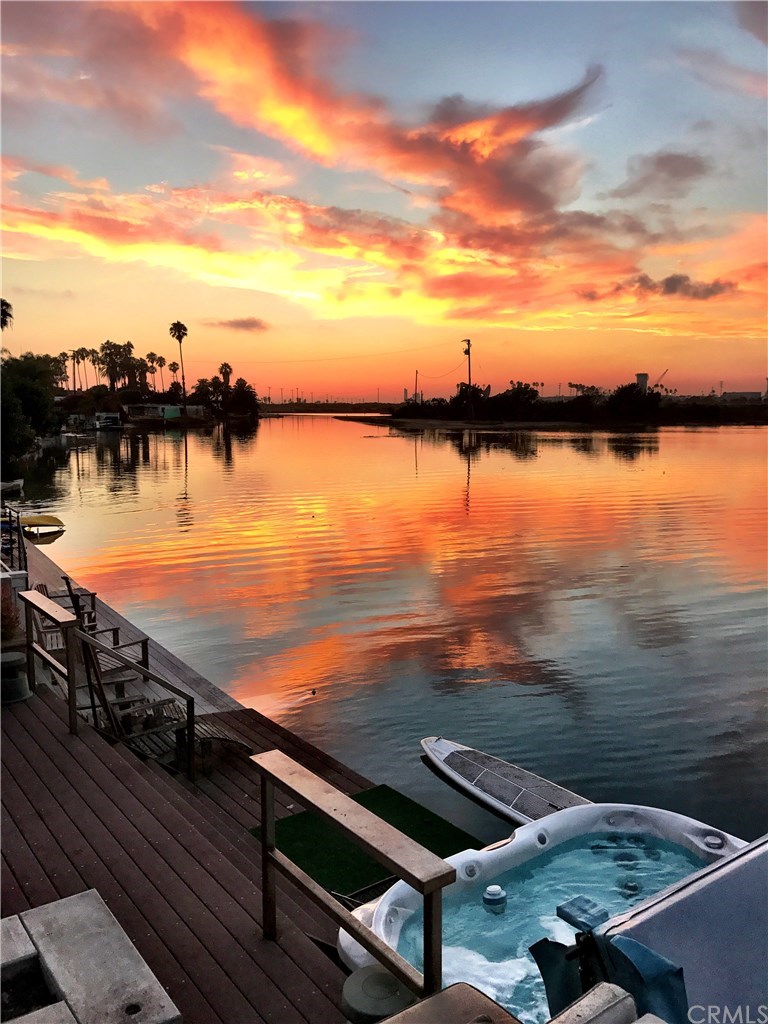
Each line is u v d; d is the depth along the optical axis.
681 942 2.41
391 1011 2.21
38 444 63.28
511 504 31.55
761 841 2.81
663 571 18.67
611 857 6.42
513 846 6.23
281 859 2.63
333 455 60.97
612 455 59.94
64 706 5.38
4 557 16.80
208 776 7.18
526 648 12.72
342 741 8.98
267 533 24.44
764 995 2.40
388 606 15.39
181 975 2.58
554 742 9.17
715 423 131.25
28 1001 2.48
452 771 8.12
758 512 28.58
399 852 1.96
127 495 34.81
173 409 129.38
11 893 3.09
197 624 14.04
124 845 3.48
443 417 149.75
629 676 11.40
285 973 2.59
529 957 5.13
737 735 9.39
